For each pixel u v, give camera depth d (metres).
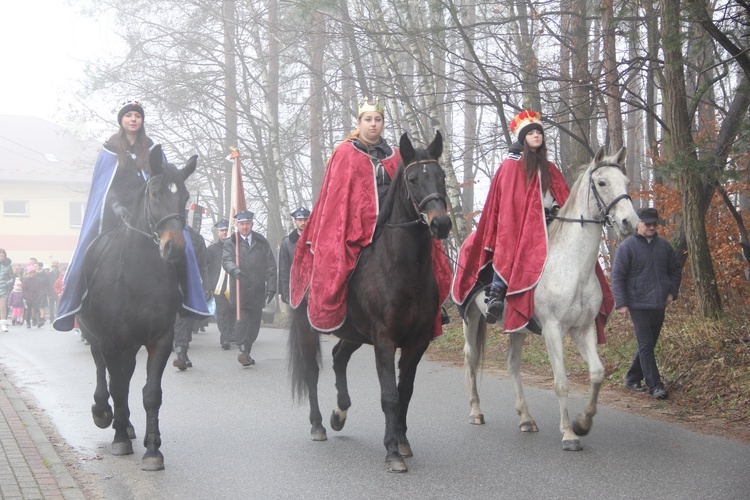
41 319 23.92
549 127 13.80
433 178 5.91
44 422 7.96
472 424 7.65
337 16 15.50
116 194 6.92
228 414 8.27
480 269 7.31
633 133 23.06
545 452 6.54
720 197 11.66
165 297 6.38
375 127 6.67
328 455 6.58
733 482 5.61
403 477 5.89
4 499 5.16
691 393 8.56
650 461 6.19
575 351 11.10
